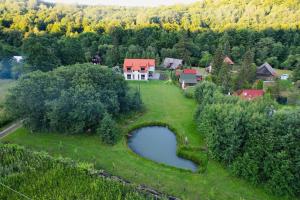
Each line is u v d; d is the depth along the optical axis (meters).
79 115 51.19
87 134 53.47
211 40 128.62
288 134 38.62
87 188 35.28
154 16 165.12
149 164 44.72
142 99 74.00
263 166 39.38
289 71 110.06
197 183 40.41
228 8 161.00
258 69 96.62
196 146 50.25
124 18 170.50
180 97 76.75
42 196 34.28
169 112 65.94
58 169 38.59
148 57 109.81
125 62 96.19
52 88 52.53
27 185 36.00
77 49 93.12
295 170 37.34
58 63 81.69
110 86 59.31
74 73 58.22
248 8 153.25
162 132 57.56
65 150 47.75
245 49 120.00
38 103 51.84
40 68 75.50
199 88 70.94
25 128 54.66
